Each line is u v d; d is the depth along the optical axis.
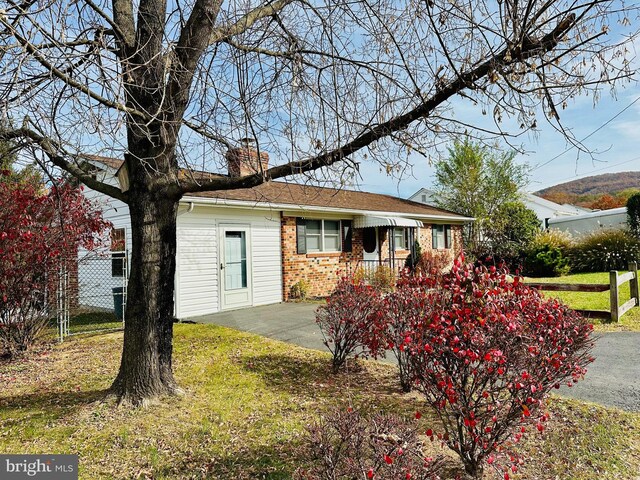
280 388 5.06
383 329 4.58
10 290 6.66
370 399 4.66
